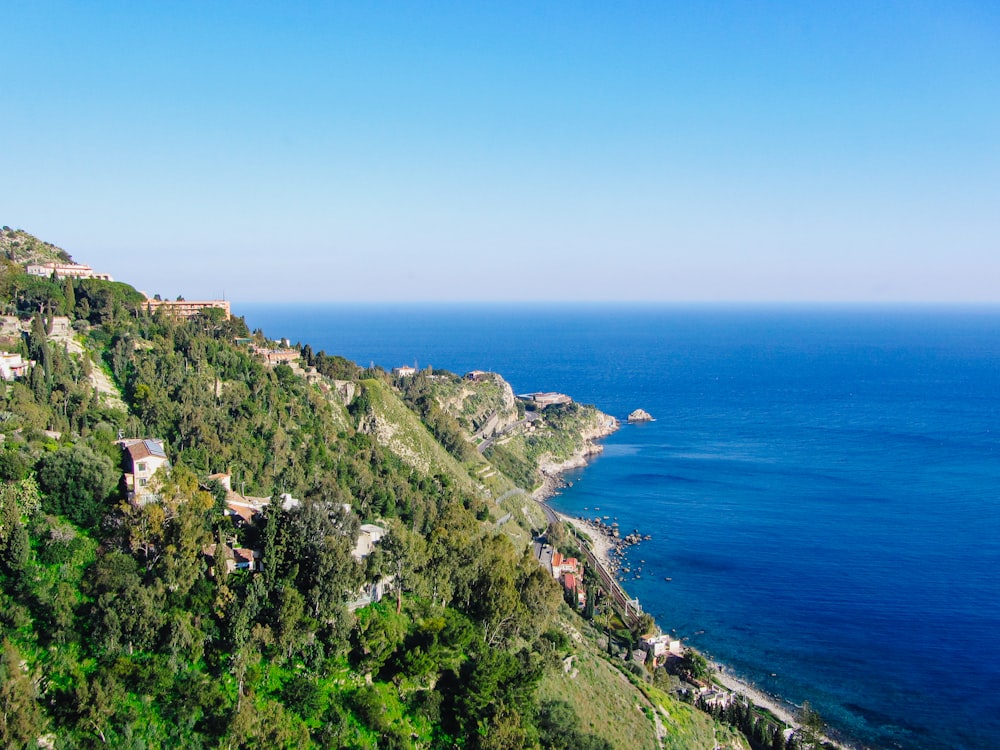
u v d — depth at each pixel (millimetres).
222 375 183750
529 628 110688
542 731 91562
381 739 79375
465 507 196750
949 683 149250
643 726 109188
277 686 80438
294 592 85875
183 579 83250
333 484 148875
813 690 148000
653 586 197125
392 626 92188
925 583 194625
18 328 162875
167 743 71312
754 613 180750
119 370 164375
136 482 103750
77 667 74125
